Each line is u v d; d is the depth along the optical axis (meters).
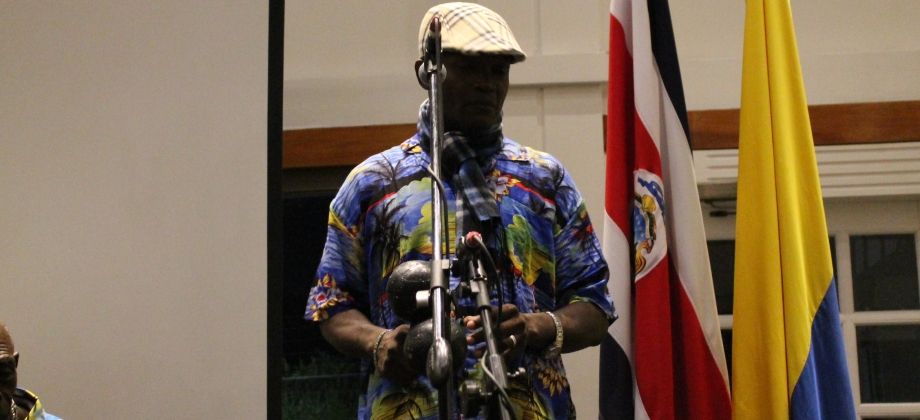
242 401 3.91
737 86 4.78
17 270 4.05
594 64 4.75
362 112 4.93
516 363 2.59
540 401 2.62
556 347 2.56
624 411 3.41
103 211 4.07
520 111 4.82
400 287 2.19
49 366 3.97
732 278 4.94
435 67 2.28
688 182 3.58
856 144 4.75
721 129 4.76
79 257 4.04
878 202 4.95
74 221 4.07
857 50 4.80
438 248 2.04
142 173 4.09
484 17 2.77
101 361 3.97
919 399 4.91
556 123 4.79
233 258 4.01
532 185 2.78
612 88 3.71
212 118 4.11
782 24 3.66
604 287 2.79
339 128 4.93
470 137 2.77
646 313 3.42
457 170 2.71
